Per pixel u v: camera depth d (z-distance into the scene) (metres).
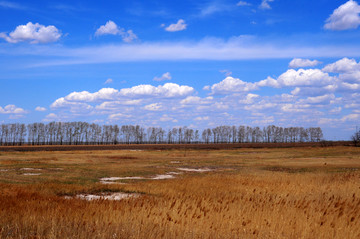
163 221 7.79
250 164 43.12
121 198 13.20
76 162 41.91
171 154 66.62
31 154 61.88
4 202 10.15
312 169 35.56
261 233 7.32
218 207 9.73
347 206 10.20
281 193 14.48
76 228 7.04
